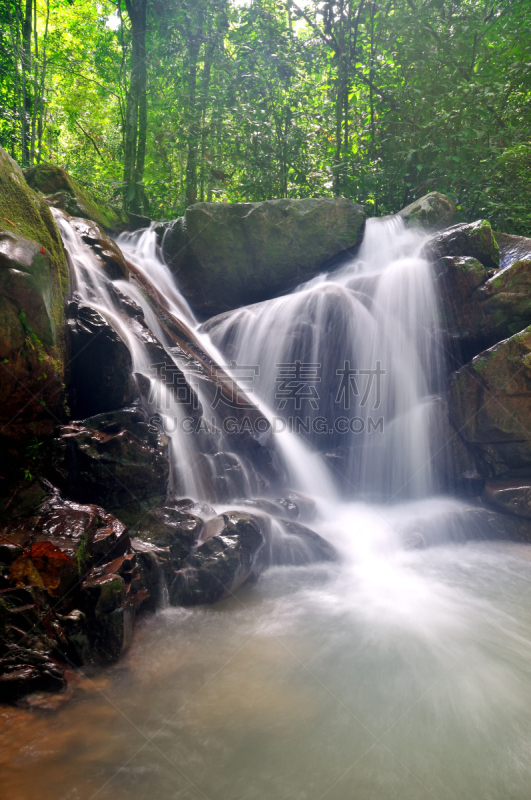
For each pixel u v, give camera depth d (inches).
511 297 212.4
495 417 206.5
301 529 173.9
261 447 211.5
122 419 156.8
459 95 333.4
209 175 415.5
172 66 417.4
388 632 126.5
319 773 80.2
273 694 100.4
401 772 81.4
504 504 199.0
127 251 279.1
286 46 381.7
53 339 140.0
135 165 416.8
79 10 495.8
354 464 229.1
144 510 149.6
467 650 119.1
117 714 92.9
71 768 79.6
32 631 102.0
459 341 222.8
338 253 283.0
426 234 284.2
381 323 235.5
